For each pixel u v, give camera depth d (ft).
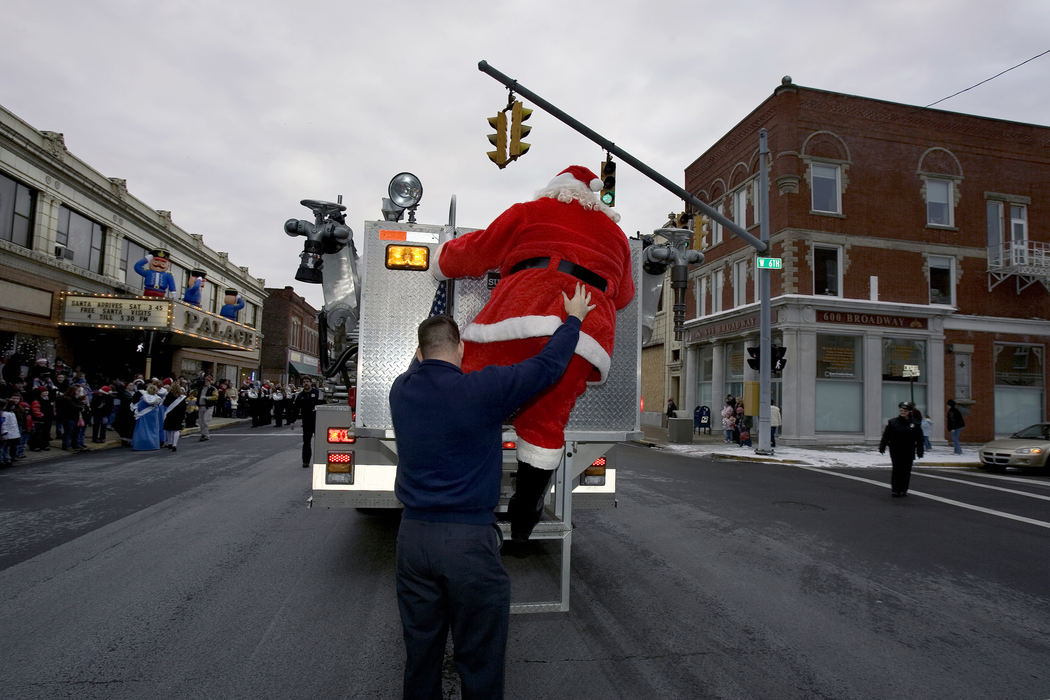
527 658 11.78
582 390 9.88
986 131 75.77
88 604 14.14
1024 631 13.65
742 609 14.67
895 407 71.15
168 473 34.83
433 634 7.40
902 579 17.47
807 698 10.40
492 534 7.51
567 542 11.00
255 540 20.02
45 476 33.27
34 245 64.80
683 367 95.09
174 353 93.35
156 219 88.79
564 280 9.71
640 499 29.60
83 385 49.03
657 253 15.98
